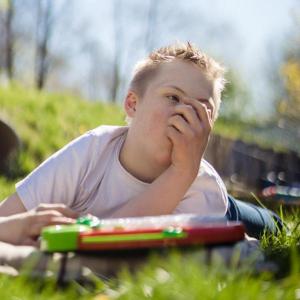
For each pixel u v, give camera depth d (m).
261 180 14.19
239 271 1.62
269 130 26.16
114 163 2.63
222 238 1.83
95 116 12.56
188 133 2.43
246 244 1.89
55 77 31.44
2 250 1.77
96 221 1.87
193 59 2.60
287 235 2.51
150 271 1.57
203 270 1.61
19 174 6.94
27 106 10.91
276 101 27.28
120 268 1.75
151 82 2.58
